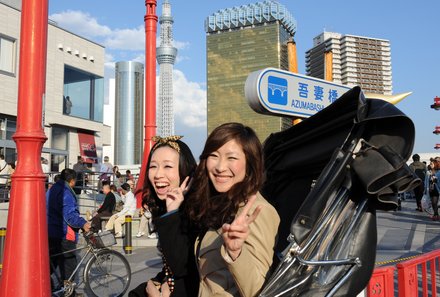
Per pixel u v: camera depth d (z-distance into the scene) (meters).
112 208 13.14
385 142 2.40
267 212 2.06
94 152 30.05
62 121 27.23
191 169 2.76
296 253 2.06
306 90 7.02
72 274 6.43
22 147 4.34
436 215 14.54
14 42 24.52
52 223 6.22
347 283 2.18
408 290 3.51
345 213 2.35
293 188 3.05
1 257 6.56
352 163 2.35
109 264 7.02
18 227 4.23
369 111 2.40
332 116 2.59
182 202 2.55
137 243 11.93
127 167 42.50
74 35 28.59
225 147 2.23
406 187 2.32
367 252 2.31
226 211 2.12
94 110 30.19
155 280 2.75
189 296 2.42
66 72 28.03
